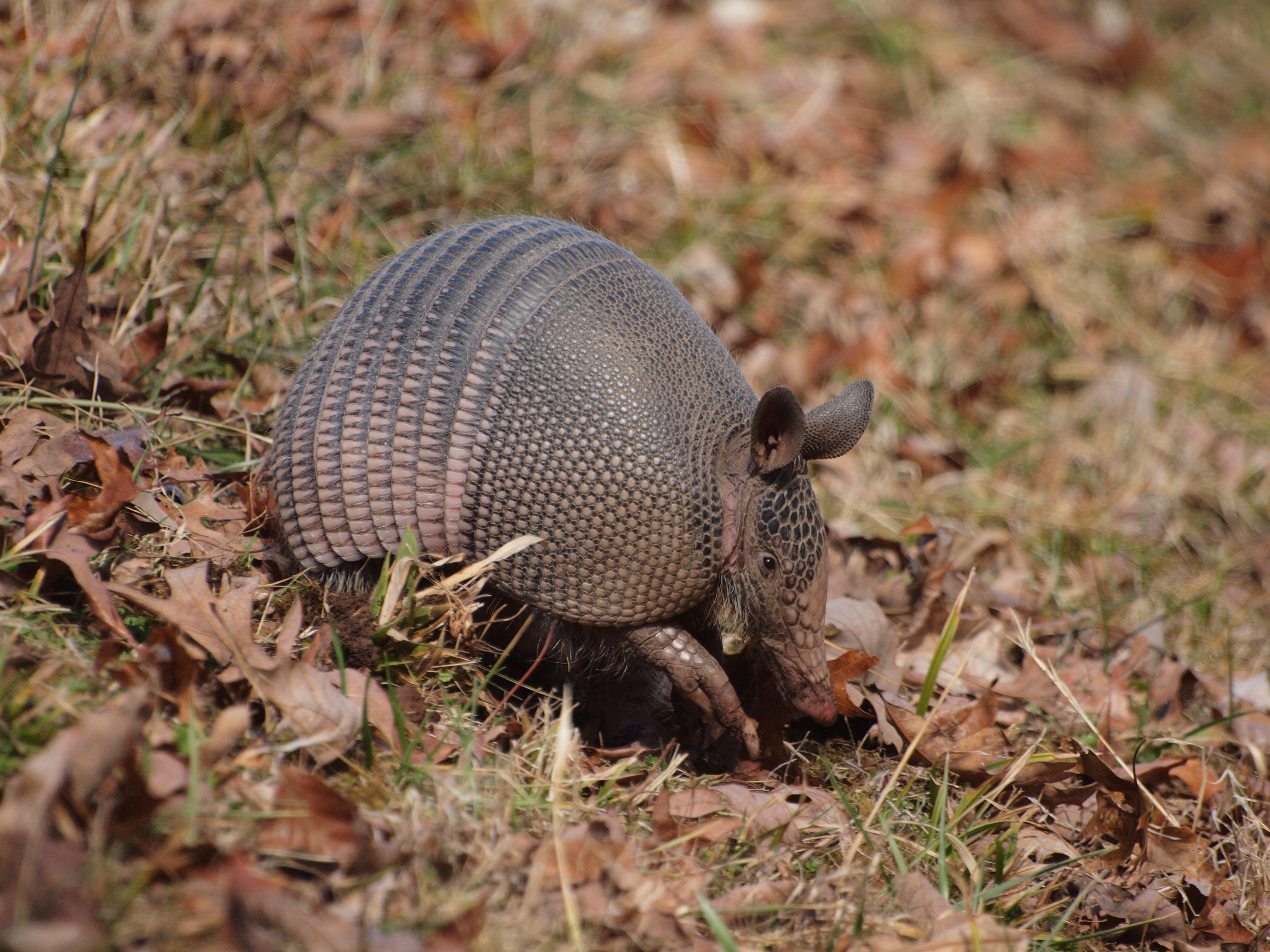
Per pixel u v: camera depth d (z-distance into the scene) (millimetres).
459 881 5652
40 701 5723
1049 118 17516
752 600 7172
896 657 8680
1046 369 13602
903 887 6410
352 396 7129
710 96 14758
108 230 9211
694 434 6980
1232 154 18125
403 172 11992
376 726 6414
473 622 7363
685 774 7348
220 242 9641
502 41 14055
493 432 6918
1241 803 7898
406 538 7094
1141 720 8688
